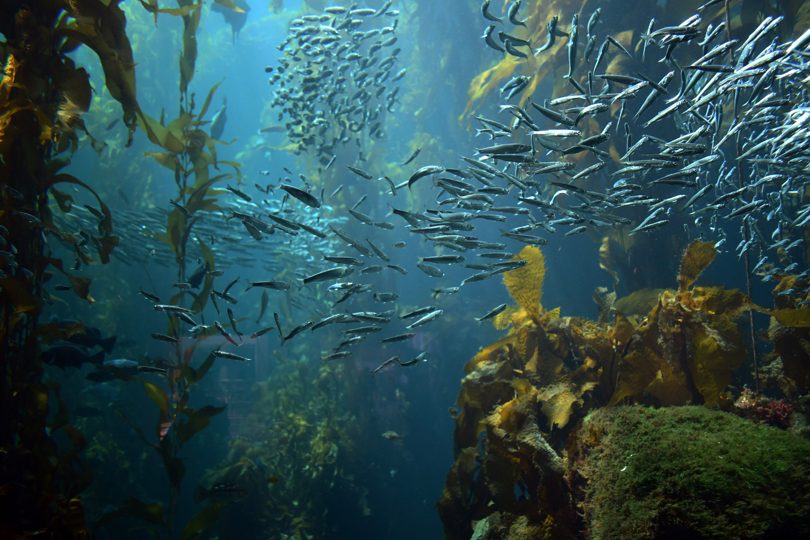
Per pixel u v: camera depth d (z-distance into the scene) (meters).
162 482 13.76
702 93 3.66
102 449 12.40
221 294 4.29
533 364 4.63
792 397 4.45
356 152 12.73
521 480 4.27
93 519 11.41
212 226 9.45
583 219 4.41
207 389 15.93
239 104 25.36
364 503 12.27
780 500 2.37
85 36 3.45
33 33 3.28
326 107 8.73
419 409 13.88
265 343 16.44
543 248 10.66
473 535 4.45
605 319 5.23
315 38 6.45
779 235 5.43
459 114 14.12
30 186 3.30
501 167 5.46
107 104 14.98
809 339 4.25
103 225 3.71
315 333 14.25
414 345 13.83
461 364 13.83
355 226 12.55
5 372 3.11
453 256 4.50
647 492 2.64
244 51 24.91
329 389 12.58
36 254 3.29
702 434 2.80
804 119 3.60
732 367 3.73
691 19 3.64
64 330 3.53
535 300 4.86
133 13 17.33
